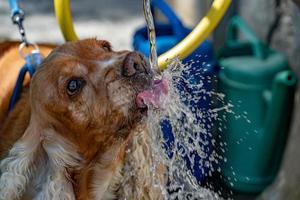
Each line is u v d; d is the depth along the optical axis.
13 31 8.03
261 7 5.04
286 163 4.49
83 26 8.18
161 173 3.58
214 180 4.76
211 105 4.51
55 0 3.67
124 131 3.17
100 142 3.22
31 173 3.22
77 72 3.12
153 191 3.57
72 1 9.46
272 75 4.53
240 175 4.68
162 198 3.63
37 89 3.19
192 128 3.53
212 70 4.56
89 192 3.36
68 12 3.66
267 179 4.68
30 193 3.24
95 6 9.10
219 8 3.53
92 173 3.32
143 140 3.36
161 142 3.46
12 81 3.99
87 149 3.24
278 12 4.78
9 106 3.83
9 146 3.50
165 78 3.13
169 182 3.78
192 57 4.41
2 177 3.17
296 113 4.45
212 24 3.50
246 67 4.54
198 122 3.66
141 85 3.06
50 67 3.17
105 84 3.09
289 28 4.63
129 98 3.07
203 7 6.22
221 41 5.54
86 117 3.14
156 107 3.10
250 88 4.53
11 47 4.30
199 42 3.47
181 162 3.65
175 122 3.33
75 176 3.29
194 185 3.70
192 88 3.76
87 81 3.11
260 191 4.71
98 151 3.27
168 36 4.75
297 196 4.27
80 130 3.18
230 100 4.61
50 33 7.98
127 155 3.42
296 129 4.42
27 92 3.75
